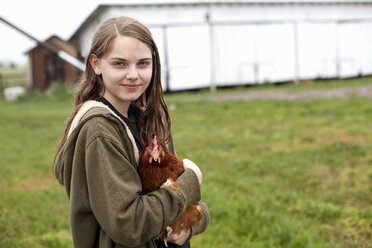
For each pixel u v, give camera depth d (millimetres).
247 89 22922
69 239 4590
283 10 24156
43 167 8008
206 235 4625
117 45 1686
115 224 1515
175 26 21953
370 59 27219
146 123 2006
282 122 12281
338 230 4844
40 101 23016
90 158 1563
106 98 1839
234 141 9898
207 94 21328
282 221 4918
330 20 25453
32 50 27156
